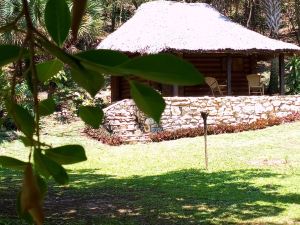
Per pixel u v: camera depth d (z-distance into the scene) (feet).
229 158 40.32
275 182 31.35
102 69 1.93
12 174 35.81
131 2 104.42
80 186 31.27
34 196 1.70
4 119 2.28
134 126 50.37
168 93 54.80
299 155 40.32
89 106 2.64
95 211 24.11
